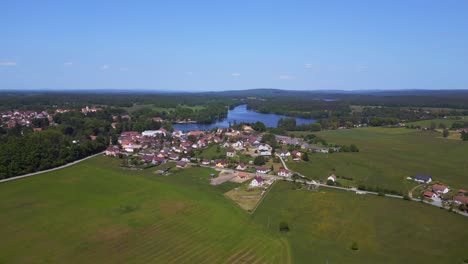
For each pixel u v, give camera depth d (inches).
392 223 3452.3
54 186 4621.1
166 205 3929.6
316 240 3070.9
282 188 4739.2
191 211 3747.5
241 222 3479.3
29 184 4682.6
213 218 3558.1
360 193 4446.4
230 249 2854.3
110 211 3713.1
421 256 2758.4
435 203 4087.1
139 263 2598.4
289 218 3604.8
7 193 4279.0
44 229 3208.7
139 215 3597.4
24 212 3636.8
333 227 3358.8
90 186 4667.8
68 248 2839.6
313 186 4768.7
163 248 2849.4
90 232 3152.1
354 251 2856.8
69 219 3462.1
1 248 2827.3
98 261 2625.5
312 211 3796.8
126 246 2883.9
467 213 3735.2
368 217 3607.3
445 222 3479.3
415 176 5206.7
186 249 2839.6
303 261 2664.9
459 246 2933.1
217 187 4810.5
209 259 2672.2
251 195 4429.1
